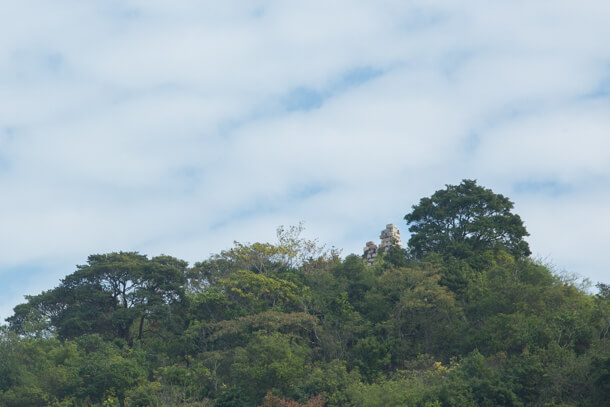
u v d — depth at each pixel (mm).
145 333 114125
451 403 79000
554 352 83188
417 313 101875
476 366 83562
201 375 94000
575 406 78062
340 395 85062
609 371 76875
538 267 101438
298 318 99250
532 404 79562
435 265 109625
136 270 113938
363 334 100750
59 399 92500
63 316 112875
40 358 97438
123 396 92500
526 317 91875
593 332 86438
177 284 113750
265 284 107625
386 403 80188
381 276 108750
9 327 114062
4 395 91062
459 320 100062
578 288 98438
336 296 107312
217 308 111688
